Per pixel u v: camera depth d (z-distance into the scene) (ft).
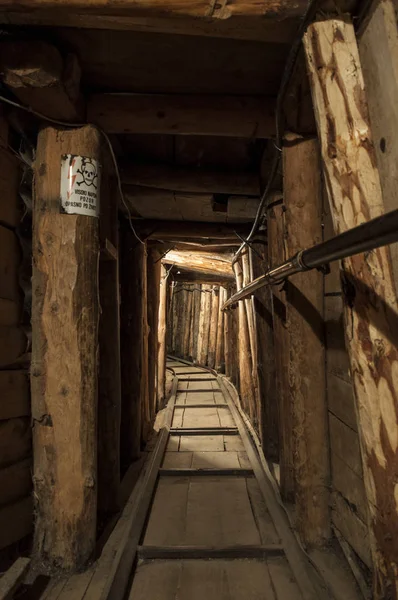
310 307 6.91
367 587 5.27
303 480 6.83
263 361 11.94
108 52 5.85
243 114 6.93
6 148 6.23
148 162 9.46
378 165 4.10
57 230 6.48
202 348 32.94
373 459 3.95
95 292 6.72
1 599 4.97
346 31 4.32
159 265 17.21
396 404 3.84
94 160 6.71
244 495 9.59
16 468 6.26
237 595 5.96
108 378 8.92
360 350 4.01
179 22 4.65
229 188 9.69
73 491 6.37
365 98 4.21
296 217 6.94
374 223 2.86
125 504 9.00
